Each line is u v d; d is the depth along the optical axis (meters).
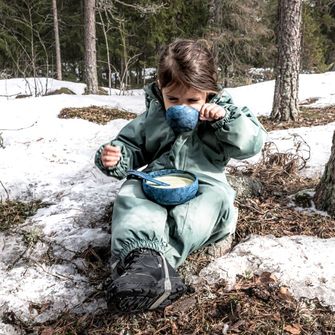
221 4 15.47
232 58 15.85
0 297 2.04
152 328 1.81
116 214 2.04
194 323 1.81
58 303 2.00
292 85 5.89
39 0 17.45
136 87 17.86
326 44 20.17
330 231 2.41
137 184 2.17
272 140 4.21
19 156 4.01
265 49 16.22
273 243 2.27
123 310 1.67
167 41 16.95
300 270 2.04
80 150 4.25
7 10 17.20
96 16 17.25
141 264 1.72
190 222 1.98
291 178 3.21
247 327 1.77
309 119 6.00
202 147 2.31
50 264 2.26
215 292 1.97
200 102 2.16
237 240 2.38
